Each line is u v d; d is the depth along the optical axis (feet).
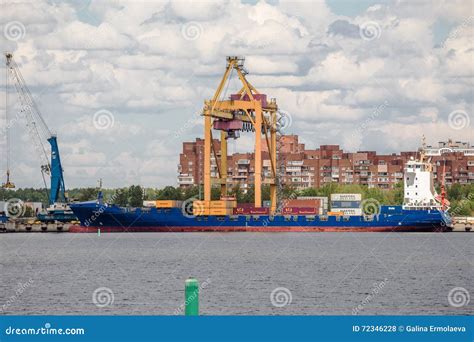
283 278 310.65
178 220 625.82
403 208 620.49
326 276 319.27
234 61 608.19
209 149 624.59
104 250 493.77
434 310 228.63
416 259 410.52
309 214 629.10
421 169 618.03
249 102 611.88
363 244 536.83
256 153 620.49
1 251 495.00
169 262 397.80
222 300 244.63
